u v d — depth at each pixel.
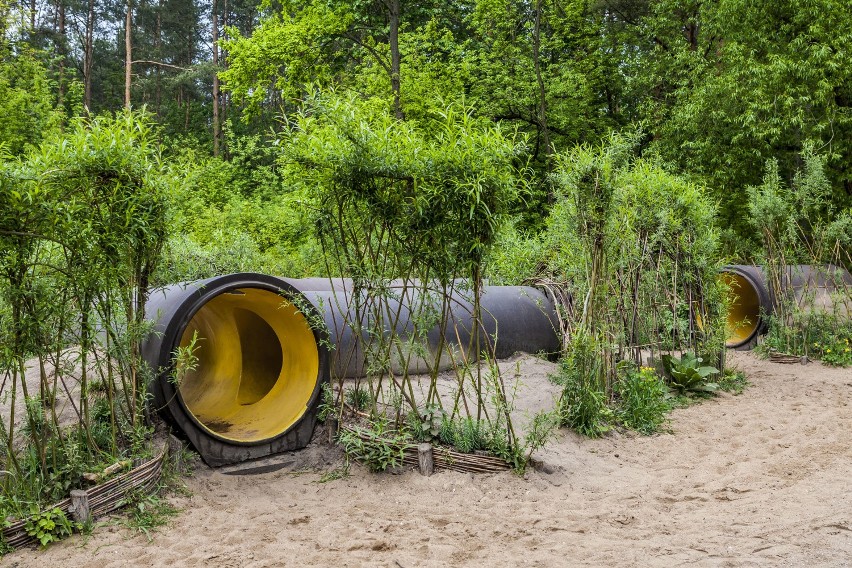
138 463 5.11
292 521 4.84
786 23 17.12
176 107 39.41
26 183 4.34
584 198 6.93
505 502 5.14
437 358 5.94
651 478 5.82
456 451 5.75
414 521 4.77
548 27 24.02
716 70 19.03
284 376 6.84
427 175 5.47
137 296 5.36
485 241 5.67
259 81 21.73
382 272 5.93
